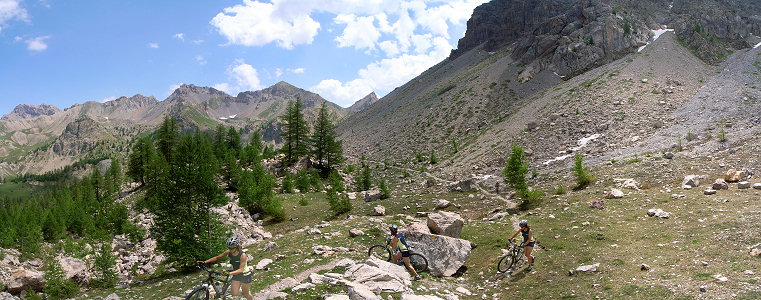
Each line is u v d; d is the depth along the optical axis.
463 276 20.05
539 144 77.00
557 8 169.75
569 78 118.56
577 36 127.25
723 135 48.91
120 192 94.94
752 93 76.81
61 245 51.31
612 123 74.88
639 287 14.34
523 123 93.44
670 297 13.12
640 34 123.06
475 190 53.41
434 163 90.94
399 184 77.19
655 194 31.45
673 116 71.06
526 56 140.62
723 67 101.38
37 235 54.69
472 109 122.06
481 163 77.06
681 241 19.36
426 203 50.69
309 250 25.59
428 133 117.00
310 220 52.59
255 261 24.73
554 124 84.25
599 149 63.31
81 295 25.66
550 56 131.38
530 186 49.06
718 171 35.84
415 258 19.81
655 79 94.06
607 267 17.25
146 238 46.12
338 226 33.50
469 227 31.42
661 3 149.75
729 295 12.46
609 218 26.36
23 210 84.88
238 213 53.03
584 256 19.50
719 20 126.50
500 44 194.62
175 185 31.38
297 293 15.02
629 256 18.28
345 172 97.31
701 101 76.50
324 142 96.69
